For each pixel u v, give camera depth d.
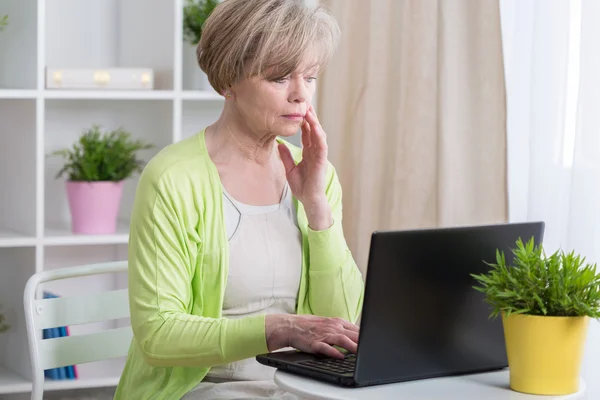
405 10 3.63
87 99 4.04
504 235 1.97
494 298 1.82
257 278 2.25
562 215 3.10
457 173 3.42
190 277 2.20
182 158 2.25
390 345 1.85
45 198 4.02
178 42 3.74
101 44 4.01
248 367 2.24
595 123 2.93
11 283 3.89
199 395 2.17
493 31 3.31
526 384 1.82
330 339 1.98
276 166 2.39
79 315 2.67
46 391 3.91
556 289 1.78
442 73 3.43
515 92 3.31
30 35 3.62
